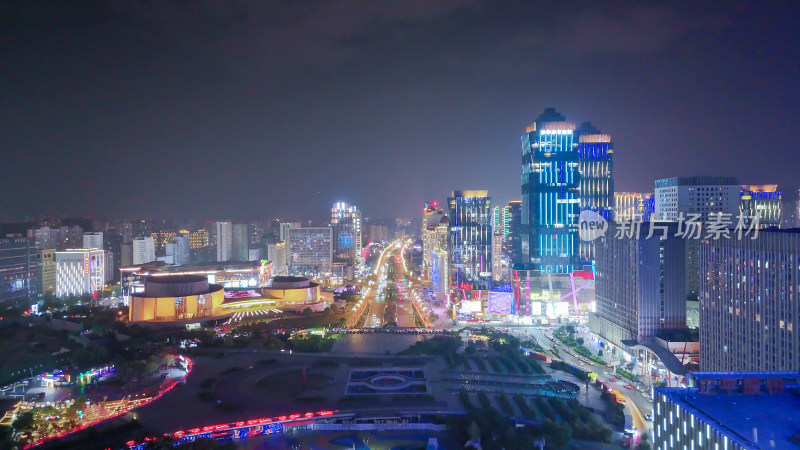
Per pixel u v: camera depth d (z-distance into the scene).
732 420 163.38
